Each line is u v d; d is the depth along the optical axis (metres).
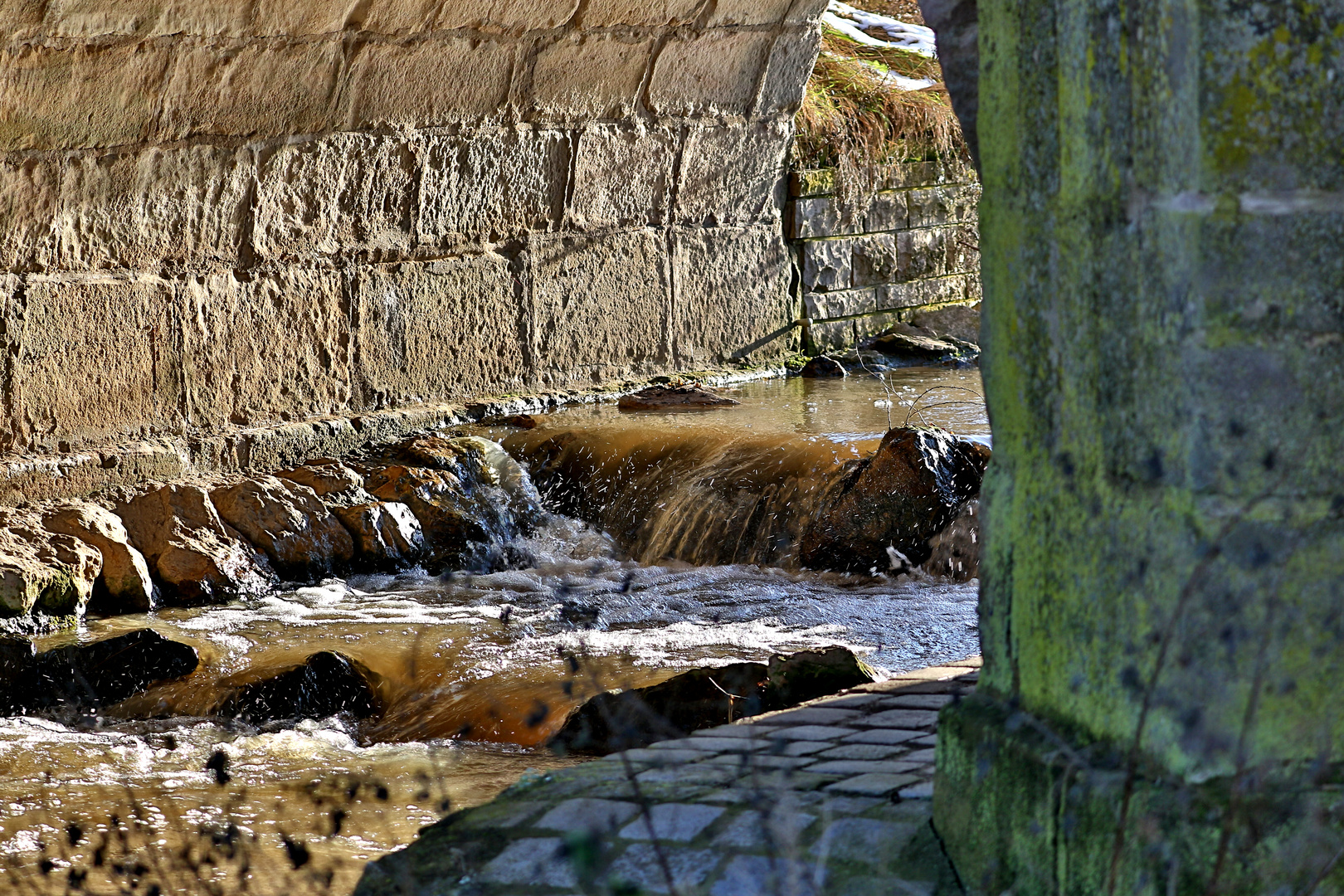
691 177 28.84
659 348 28.88
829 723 8.84
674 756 8.20
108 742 14.80
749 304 30.19
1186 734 5.41
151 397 21.84
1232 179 5.22
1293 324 5.29
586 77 26.25
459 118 24.83
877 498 19.42
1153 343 5.52
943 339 32.25
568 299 27.31
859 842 6.71
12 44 18.95
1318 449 5.32
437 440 23.27
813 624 17.34
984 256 6.79
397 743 14.55
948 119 32.81
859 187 31.59
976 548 19.02
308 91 22.53
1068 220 6.02
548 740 13.88
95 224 20.95
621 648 16.58
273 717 15.57
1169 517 5.46
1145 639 5.59
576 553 21.67
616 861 6.64
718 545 20.70
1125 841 5.48
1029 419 6.46
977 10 7.09
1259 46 5.18
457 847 6.94
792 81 29.52
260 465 22.86
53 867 9.84
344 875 10.46
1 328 20.03
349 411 24.39
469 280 25.83
